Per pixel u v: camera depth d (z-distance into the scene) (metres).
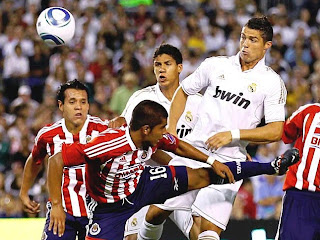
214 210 22.20
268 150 42.72
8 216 39.44
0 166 44.53
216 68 22.27
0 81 53.62
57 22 24.45
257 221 28.94
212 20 60.09
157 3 64.81
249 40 21.59
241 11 61.91
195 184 20.98
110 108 48.88
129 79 48.75
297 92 52.19
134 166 20.16
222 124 21.92
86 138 21.77
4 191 40.78
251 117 21.91
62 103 21.86
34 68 54.47
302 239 22.05
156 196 20.91
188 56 55.09
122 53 56.03
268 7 63.94
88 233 20.59
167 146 20.50
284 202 22.58
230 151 22.16
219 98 22.02
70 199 21.23
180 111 22.95
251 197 39.09
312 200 22.12
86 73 54.22
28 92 49.81
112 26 57.97
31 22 58.03
